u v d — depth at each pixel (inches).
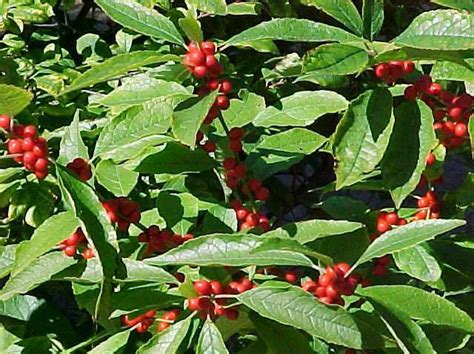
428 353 18.8
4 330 24.2
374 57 18.9
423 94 21.0
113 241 19.4
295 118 23.8
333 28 19.9
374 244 19.2
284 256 19.2
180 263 19.3
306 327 17.7
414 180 20.0
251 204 23.2
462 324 19.7
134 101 21.2
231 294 19.0
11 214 22.9
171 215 23.2
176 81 21.5
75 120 21.8
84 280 20.0
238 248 19.4
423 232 19.1
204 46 20.2
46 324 24.9
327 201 24.6
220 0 25.2
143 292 20.4
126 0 21.8
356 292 20.0
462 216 23.5
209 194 25.1
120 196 22.9
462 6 19.7
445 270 22.9
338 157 19.4
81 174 21.2
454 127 21.5
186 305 19.6
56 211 23.3
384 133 19.4
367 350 21.8
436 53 18.9
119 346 20.9
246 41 20.7
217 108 20.8
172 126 19.3
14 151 20.0
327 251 22.3
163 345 19.0
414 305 19.8
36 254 18.9
